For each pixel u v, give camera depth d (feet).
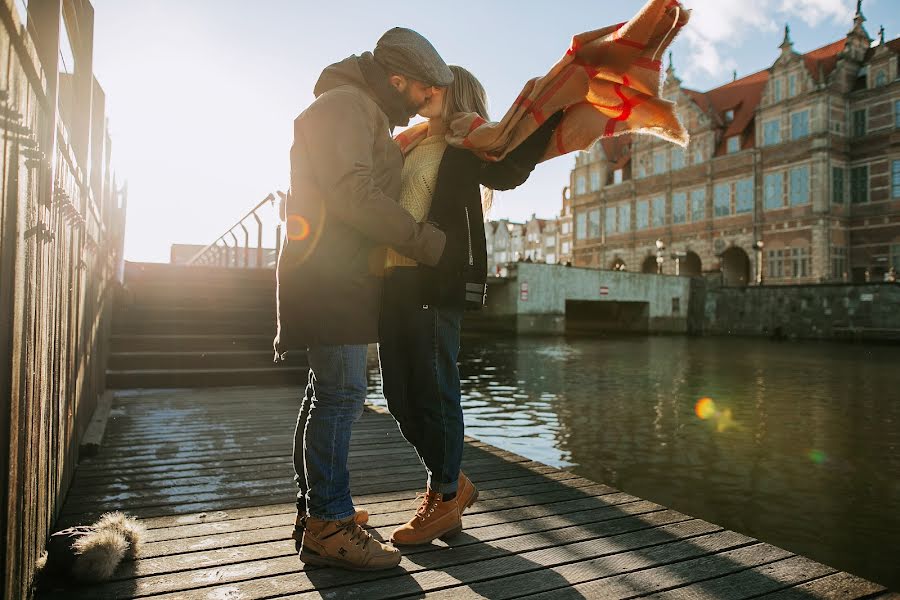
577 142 7.76
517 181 8.00
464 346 88.94
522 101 7.14
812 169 120.98
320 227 6.80
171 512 9.37
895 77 116.88
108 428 15.58
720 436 28.63
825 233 118.73
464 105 7.74
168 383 22.66
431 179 7.54
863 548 15.24
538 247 245.04
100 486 10.70
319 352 7.07
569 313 149.48
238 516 9.23
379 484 11.10
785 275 125.39
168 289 29.25
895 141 115.75
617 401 39.29
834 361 69.26
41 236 6.15
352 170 6.40
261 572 7.14
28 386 5.80
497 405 37.47
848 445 26.86
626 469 22.62
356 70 7.02
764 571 7.40
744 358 72.49
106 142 17.21
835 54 128.36
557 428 30.25
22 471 5.62
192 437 14.73
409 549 7.91
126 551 7.38
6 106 4.45
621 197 164.25
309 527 7.23
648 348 87.25
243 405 19.11
